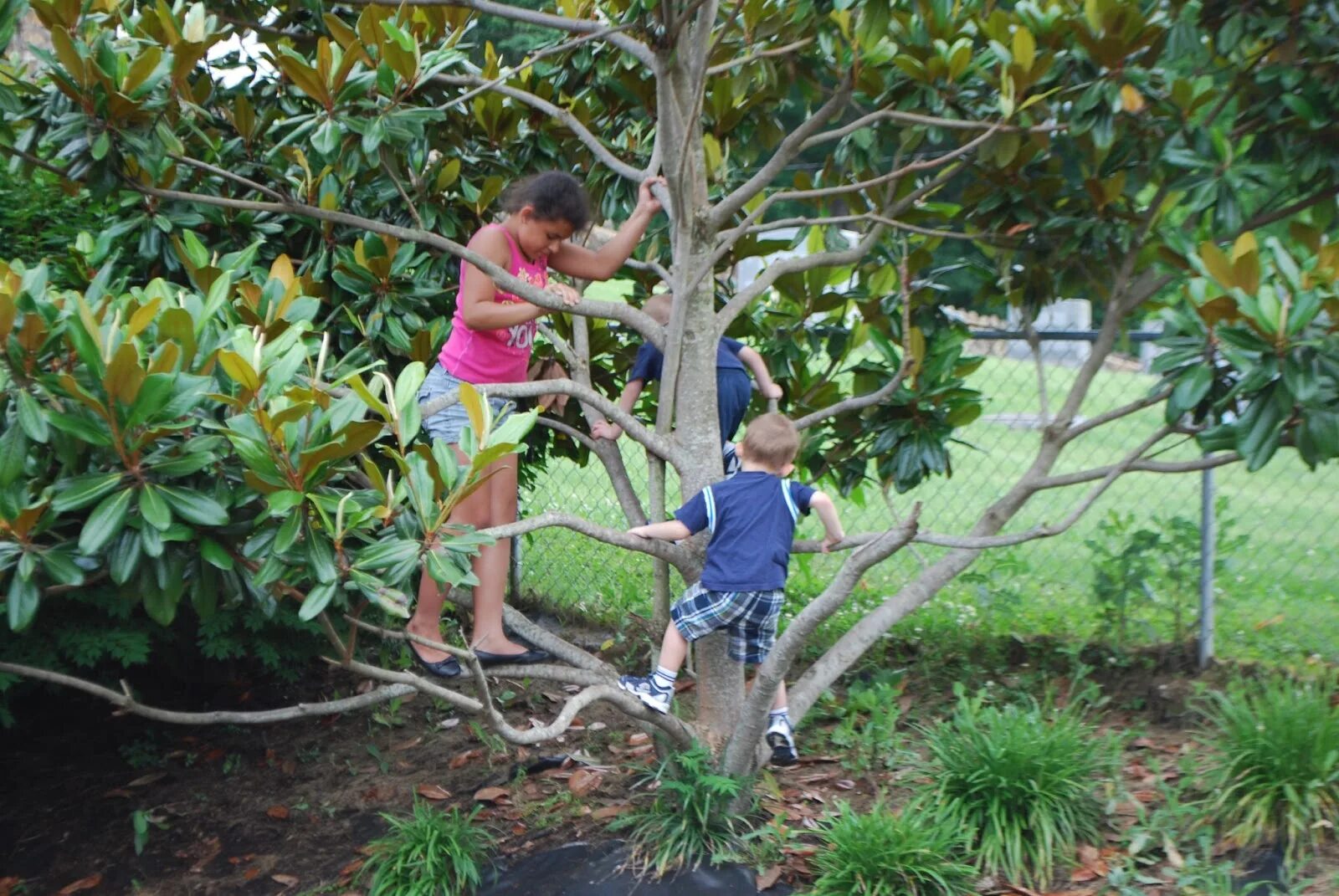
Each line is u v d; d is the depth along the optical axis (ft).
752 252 15.97
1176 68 14.60
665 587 13.10
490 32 42.29
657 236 15.84
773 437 11.96
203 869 13.48
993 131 12.40
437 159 15.52
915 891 11.05
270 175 13.66
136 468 8.29
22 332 7.98
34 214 14.90
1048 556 22.13
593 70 16.14
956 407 15.15
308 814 14.40
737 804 12.35
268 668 17.85
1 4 10.00
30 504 8.57
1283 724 12.03
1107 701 15.46
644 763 14.43
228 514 9.01
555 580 21.44
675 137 11.53
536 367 16.02
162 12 11.62
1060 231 14.69
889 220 13.94
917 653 17.62
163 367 8.14
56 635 13.58
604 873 11.91
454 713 16.80
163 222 13.99
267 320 10.45
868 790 13.39
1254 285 10.65
